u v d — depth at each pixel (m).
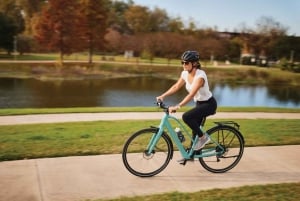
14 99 24.06
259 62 73.94
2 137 7.20
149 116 11.62
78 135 7.50
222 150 5.46
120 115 11.74
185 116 5.06
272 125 9.52
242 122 10.21
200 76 4.90
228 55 87.31
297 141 7.33
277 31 87.81
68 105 22.25
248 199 4.38
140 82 40.69
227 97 31.22
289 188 4.77
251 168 5.63
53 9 51.50
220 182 5.03
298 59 83.50
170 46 73.88
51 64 52.38
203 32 92.31
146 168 5.24
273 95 34.00
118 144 6.70
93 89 31.98
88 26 57.22
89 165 5.48
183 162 5.32
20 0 96.25
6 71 42.75
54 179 4.89
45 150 6.19
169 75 50.19
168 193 4.50
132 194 4.49
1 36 70.69
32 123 9.75
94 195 4.43
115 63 60.25
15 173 5.08
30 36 77.25
